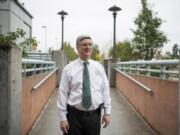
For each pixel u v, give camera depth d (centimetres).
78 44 370
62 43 1814
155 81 671
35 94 750
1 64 440
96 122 370
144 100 800
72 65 368
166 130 582
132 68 1066
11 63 443
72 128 365
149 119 734
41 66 928
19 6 1894
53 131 675
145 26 1703
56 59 1596
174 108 528
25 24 2164
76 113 364
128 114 877
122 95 1287
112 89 1523
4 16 1595
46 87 1037
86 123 364
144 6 1709
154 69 739
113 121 780
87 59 369
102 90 380
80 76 363
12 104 451
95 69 370
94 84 366
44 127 709
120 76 1402
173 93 535
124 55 2036
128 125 741
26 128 612
